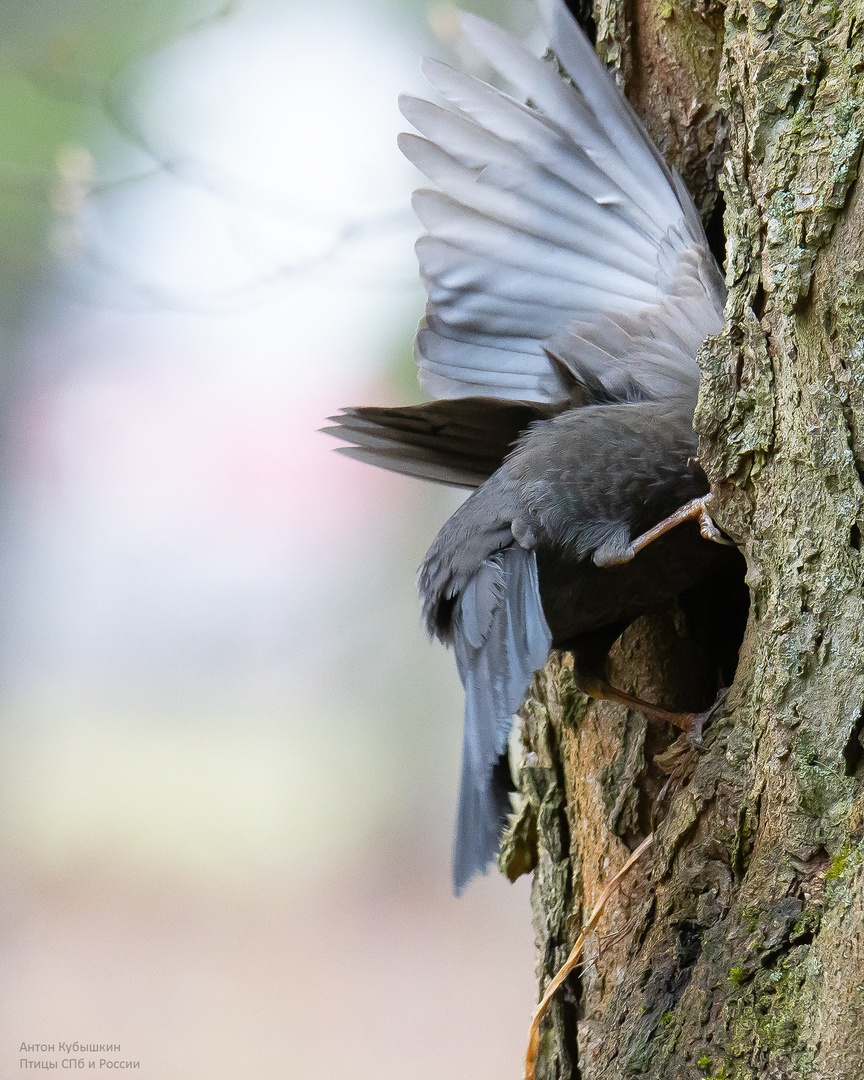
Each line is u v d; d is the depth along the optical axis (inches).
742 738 268.8
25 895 891.4
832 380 252.5
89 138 660.7
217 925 856.3
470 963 816.3
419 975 800.3
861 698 245.6
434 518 873.5
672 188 314.7
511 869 362.6
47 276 591.8
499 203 335.6
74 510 856.9
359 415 348.2
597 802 333.7
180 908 876.0
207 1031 729.6
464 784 277.3
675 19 339.9
